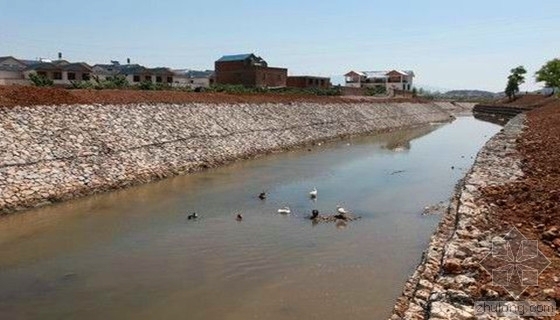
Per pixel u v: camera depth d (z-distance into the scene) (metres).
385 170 33.50
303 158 38.31
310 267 15.26
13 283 14.16
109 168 26.47
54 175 23.58
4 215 20.12
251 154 38.03
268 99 52.00
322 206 23.06
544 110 67.44
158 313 12.37
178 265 15.52
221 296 13.28
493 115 102.69
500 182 19.95
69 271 15.03
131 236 18.34
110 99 33.47
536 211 14.73
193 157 32.69
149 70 77.31
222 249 16.98
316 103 59.84
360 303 12.70
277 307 12.56
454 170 33.75
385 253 16.48
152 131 32.56
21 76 62.16
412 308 10.86
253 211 22.05
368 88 109.06
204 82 90.44
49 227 19.22
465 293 9.80
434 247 14.90
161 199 23.89
